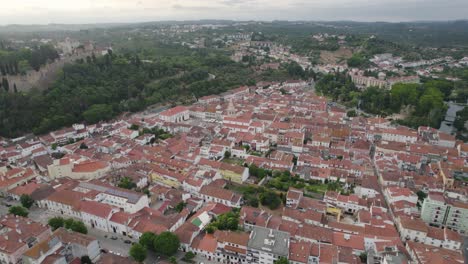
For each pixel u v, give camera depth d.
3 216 165.12
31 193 191.50
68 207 179.12
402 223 166.75
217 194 194.62
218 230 158.62
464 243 167.00
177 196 195.12
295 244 144.75
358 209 187.25
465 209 171.25
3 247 139.25
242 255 145.25
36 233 149.12
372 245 154.50
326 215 185.25
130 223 164.25
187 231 157.25
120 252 151.62
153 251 152.00
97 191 189.12
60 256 135.62
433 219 179.25
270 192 194.62
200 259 150.00
